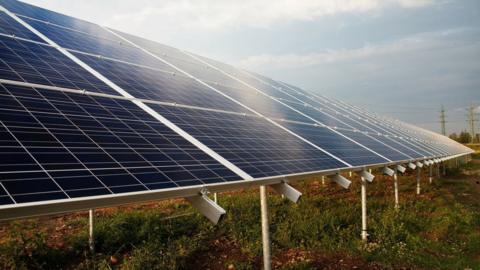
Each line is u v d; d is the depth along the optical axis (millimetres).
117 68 11055
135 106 8766
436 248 13242
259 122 12414
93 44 12367
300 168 9297
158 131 7926
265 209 8734
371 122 28656
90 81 9062
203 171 6891
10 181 4453
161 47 17781
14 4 12141
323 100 29953
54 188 4656
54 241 13445
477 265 11680
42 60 8914
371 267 11555
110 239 13117
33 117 6164
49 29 11594
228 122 10805
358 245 13141
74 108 7188
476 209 19984
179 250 12500
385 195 23391
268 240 8789
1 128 5449
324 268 11422
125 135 7016
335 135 15781
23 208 4117
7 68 7574
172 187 5805
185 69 15578
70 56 10102
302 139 12422
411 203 19969
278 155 9648
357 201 20562
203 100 11891
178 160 6906
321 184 26938
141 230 13984
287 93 23500
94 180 5184
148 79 11438
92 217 12430
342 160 11789
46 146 5520
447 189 27344
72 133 6215
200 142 8281
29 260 11227
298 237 13797
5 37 9125
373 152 15469
